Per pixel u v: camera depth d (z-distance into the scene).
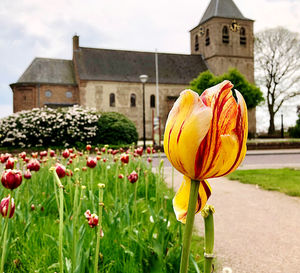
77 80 49.31
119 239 2.75
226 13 53.81
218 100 0.71
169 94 51.50
